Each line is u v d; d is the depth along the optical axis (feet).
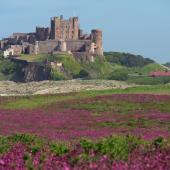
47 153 107.45
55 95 428.97
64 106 357.41
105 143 112.37
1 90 537.65
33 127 242.37
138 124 256.11
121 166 86.07
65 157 100.53
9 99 415.23
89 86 535.60
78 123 263.49
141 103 348.38
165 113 301.63
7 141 132.98
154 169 86.02
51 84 577.43
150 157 98.12
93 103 359.25
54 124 258.16
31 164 91.97
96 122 267.39
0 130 226.17
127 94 394.93
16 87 565.53
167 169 85.76
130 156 102.83
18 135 137.90
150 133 205.26
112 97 379.96
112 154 105.09
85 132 213.05
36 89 536.01
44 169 86.99
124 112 315.17
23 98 418.92
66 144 122.52
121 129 231.30
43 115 305.73
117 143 113.39
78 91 463.83
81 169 85.20
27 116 299.38
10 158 99.50
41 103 388.78
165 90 441.27
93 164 86.79
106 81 595.47
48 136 188.96
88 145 113.70
